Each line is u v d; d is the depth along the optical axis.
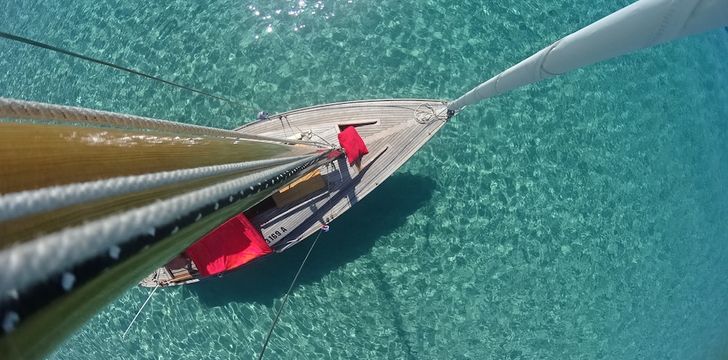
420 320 13.09
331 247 13.17
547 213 13.16
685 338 13.70
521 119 13.23
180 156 5.07
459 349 13.12
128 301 13.39
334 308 13.16
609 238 13.31
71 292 2.40
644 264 13.46
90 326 13.62
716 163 13.83
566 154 13.25
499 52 13.40
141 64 13.90
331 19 13.53
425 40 13.40
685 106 13.75
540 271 13.16
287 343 13.15
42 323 2.33
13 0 14.70
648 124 13.54
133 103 13.81
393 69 13.30
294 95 13.31
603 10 13.77
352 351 13.09
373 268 13.10
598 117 13.39
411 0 13.56
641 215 13.45
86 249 2.46
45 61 14.34
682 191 13.63
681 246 13.66
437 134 13.15
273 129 12.44
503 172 13.12
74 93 14.09
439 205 13.04
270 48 13.53
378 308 13.09
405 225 13.05
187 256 11.95
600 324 13.34
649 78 13.67
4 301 2.01
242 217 11.54
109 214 2.90
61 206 2.70
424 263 13.05
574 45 4.39
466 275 13.08
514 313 13.16
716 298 13.98
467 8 13.55
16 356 2.17
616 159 13.36
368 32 13.45
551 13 13.64
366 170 12.14
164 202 3.44
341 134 11.63
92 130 4.30
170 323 13.34
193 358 13.29
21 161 3.21
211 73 13.62
